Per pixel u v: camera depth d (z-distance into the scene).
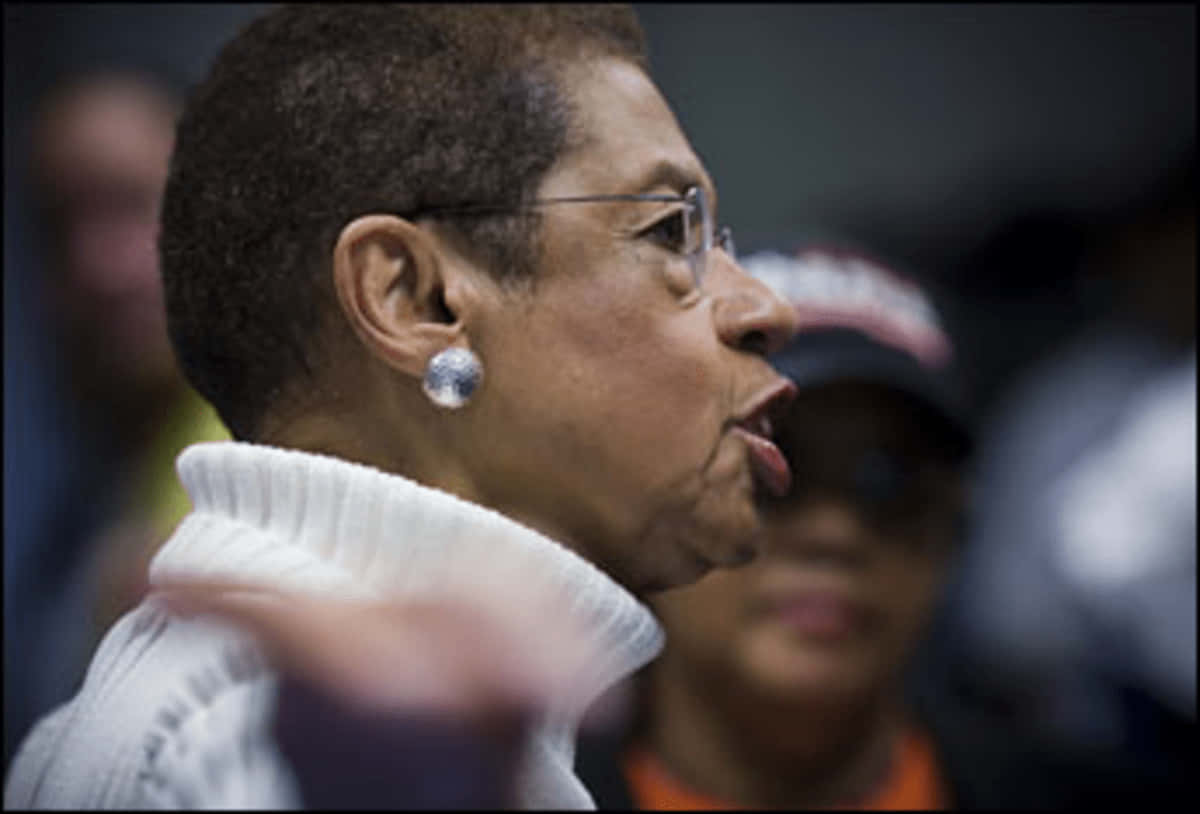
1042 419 12.56
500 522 4.40
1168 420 10.58
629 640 4.65
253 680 3.62
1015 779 6.95
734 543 4.90
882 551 6.73
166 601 4.28
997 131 17.62
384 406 4.71
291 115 4.78
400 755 3.32
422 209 4.70
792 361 6.62
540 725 3.78
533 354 4.70
